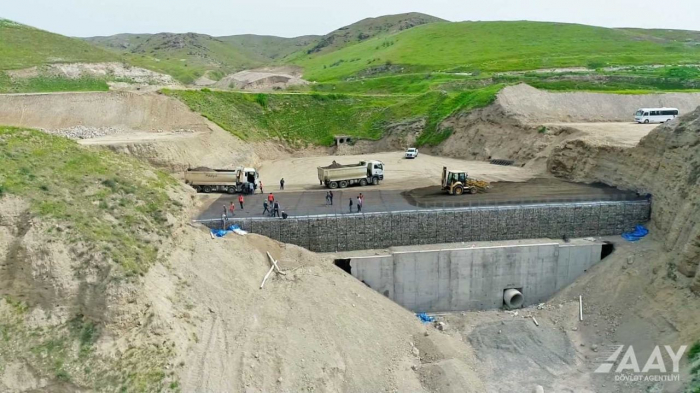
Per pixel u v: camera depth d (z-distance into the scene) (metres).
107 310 21.42
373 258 32.25
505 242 34.78
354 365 24.75
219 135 67.75
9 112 63.09
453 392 24.44
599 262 34.12
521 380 25.97
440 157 68.25
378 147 76.19
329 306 27.39
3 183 23.73
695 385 21.89
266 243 31.25
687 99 68.44
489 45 126.75
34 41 86.75
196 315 24.53
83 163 29.33
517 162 58.44
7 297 21.50
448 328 30.89
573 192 40.88
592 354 27.41
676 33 151.00
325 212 36.62
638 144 39.84
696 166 31.61
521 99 67.06
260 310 26.09
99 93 68.75
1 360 19.98
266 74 126.12
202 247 28.64
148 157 52.25
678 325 25.77
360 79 107.88
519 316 31.95
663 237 32.75
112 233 24.62
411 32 156.38
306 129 79.06
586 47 116.94
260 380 22.50
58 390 20.09
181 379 21.55
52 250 22.02
